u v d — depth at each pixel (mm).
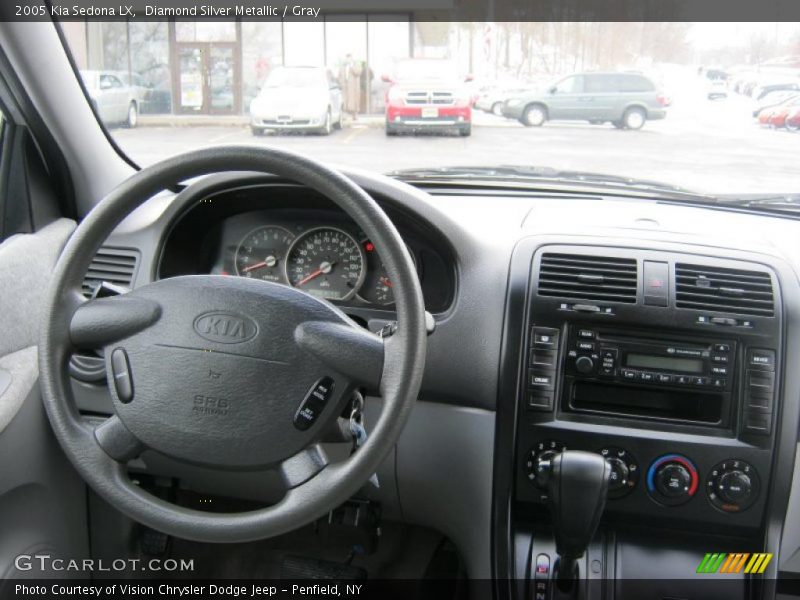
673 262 1648
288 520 1111
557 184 2141
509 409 1685
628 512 1684
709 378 1624
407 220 1738
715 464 1628
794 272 1632
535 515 1762
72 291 1183
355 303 1833
